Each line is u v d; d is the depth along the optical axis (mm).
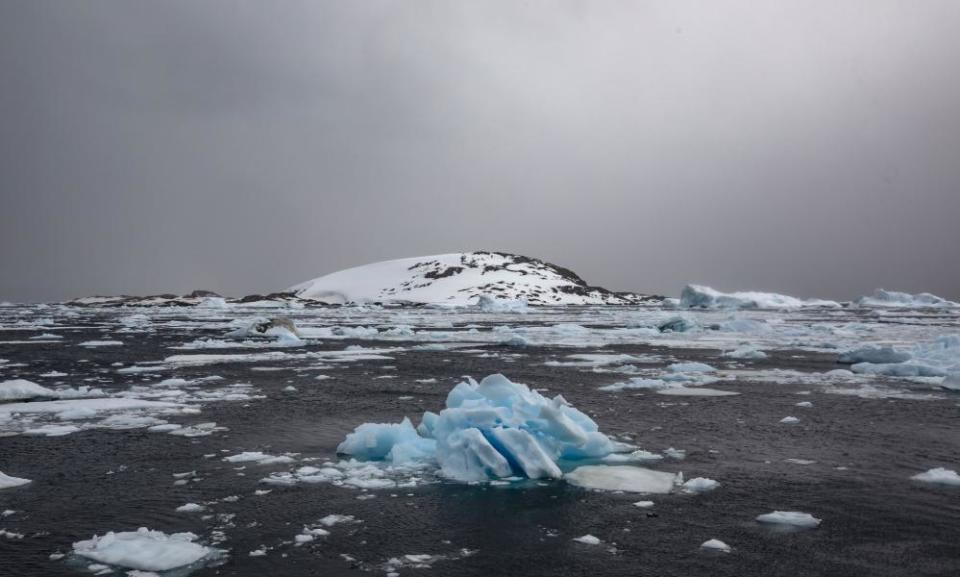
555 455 9461
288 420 12656
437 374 20281
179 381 17969
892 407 14188
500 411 9602
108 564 5746
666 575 5520
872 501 7574
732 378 19234
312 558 5906
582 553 6023
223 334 41312
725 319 67688
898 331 44094
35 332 43469
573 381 18766
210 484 8273
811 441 10836
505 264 184000
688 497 7766
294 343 32375
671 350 29984
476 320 67500
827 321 63000
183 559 5809
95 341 34812
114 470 8945
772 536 6453
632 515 7117
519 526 6766
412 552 6051
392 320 67500
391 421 12625
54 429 11602
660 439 11008
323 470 8859
